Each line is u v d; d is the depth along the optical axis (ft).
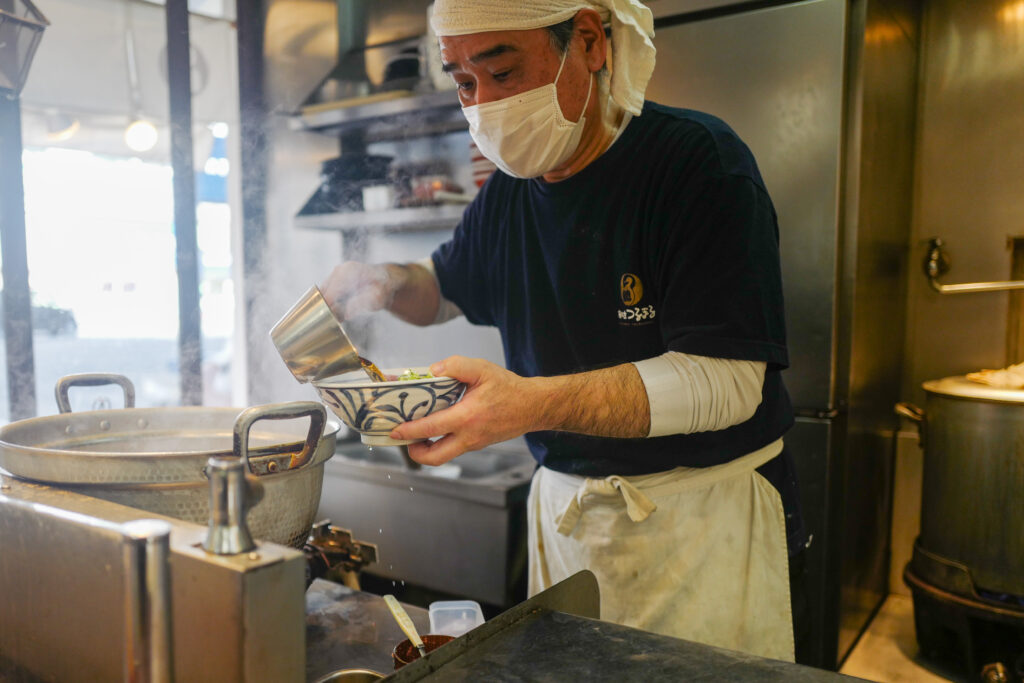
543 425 3.43
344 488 8.47
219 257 11.32
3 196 5.25
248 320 11.03
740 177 3.91
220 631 1.98
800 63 6.69
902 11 7.66
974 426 6.57
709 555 4.47
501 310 5.17
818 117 6.64
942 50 8.35
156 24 11.38
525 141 4.01
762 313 3.77
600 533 4.61
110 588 2.16
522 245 4.85
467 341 9.57
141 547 2.04
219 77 11.64
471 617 3.53
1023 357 8.14
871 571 8.26
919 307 8.71
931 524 7.15
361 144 10.50
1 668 2.68
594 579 3.20
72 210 12.45
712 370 3.71
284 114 10.09
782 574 4.60
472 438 3.23
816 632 6.95
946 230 8.48
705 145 4.04
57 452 2.70
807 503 6.88
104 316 18.58
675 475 4.48
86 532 2.22
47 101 12.23
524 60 3.78
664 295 4.14
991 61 8.09
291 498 2.92
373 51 9.65
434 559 7.87
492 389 3.24
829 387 6.79
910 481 8.77
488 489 7.36
